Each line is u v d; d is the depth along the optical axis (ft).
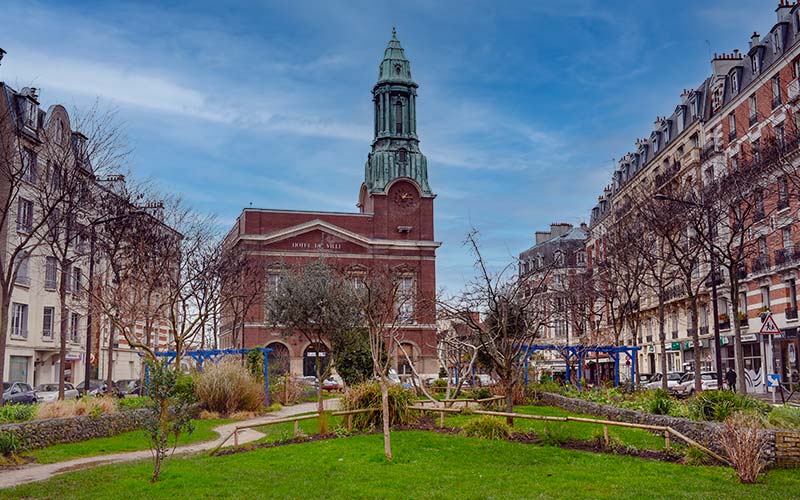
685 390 122.42
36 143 95.81
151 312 111.24
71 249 126.31
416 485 37.70
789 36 119.44
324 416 60.08
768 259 126.93
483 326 81.76
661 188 115.44
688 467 42.01
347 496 35.55
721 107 141.08
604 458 45.44
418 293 172.45
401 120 232.73
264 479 40.16
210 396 89.51
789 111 89.71
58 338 141.08
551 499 33.94
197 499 35.58
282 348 203.41
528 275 78.33
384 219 222.89
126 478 41.83
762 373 121.70
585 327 166.40
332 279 120.06
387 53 235.81
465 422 66.44
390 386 67.31
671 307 165.89
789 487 36.50
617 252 125.49
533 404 98.99
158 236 106.52
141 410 73.51
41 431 57.62
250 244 206.39
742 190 93.56
